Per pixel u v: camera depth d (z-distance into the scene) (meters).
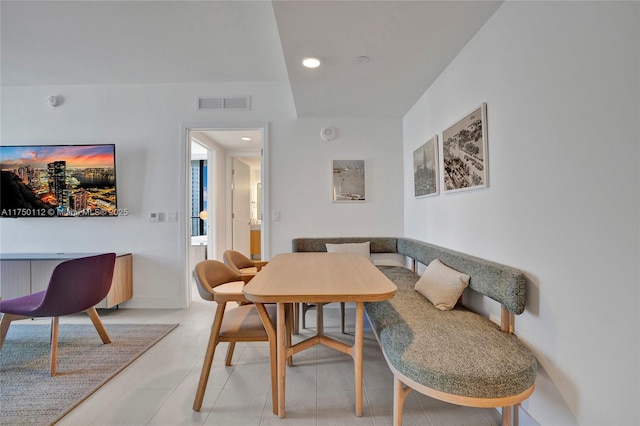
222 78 3.45
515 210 1.61
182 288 3.52
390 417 1.63
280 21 1.84
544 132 1.40
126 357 2.29
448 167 2.41
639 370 1.01
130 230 3.53
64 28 2.46
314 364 2.21
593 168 1.15
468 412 1.67
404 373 1.35
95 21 2.38
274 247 3.63
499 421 1.60
